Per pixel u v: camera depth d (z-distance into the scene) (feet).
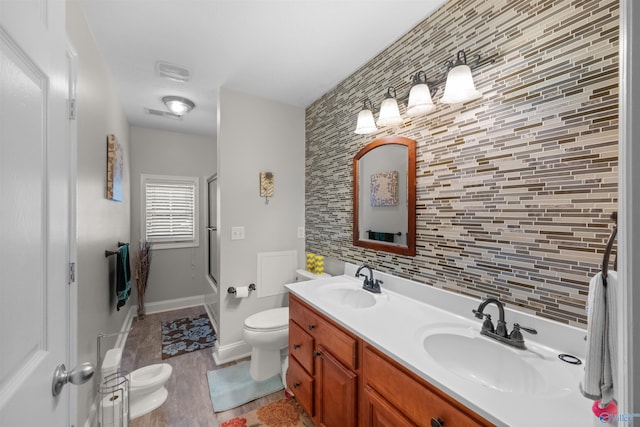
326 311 4.44
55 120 2.07
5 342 1.48
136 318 10.34
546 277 3.29
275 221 8.35
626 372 1.26
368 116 5.48
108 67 6.45
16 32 1.60
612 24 2.79
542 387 2.81
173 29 5.12
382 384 3.39
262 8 4.59
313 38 5.40
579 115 3.01
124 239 9.11
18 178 1.62
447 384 2.61
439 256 4.59
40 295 1.85
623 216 1.30
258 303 8.08
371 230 6.04
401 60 5.33
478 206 4.00
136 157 10.93
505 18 3.67
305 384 5.08
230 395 5.99
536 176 3.36
